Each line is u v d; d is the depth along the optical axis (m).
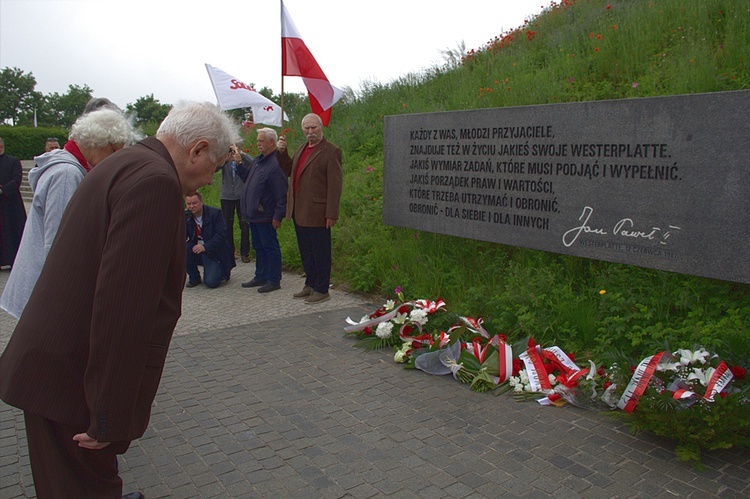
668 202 4.45
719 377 3.46
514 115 5.56
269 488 3.06
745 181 4.04
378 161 9.46
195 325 5.95
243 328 5.81
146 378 2.05
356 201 8.33
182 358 5.00
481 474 3.15
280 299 6.94
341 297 6.91
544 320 4.83
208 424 3.79
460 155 6.18
